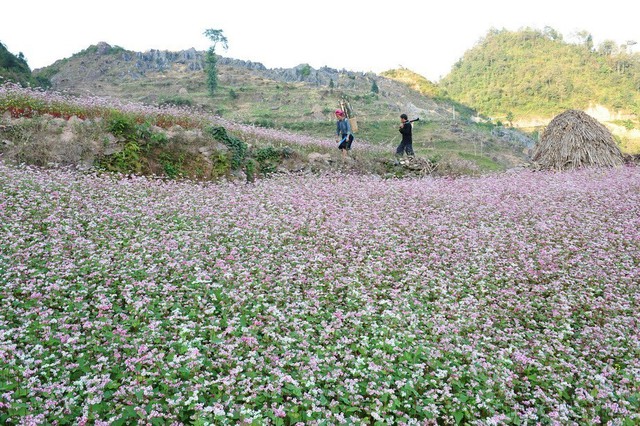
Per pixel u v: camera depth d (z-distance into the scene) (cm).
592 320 787
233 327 669
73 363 579
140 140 1591
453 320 767
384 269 930
